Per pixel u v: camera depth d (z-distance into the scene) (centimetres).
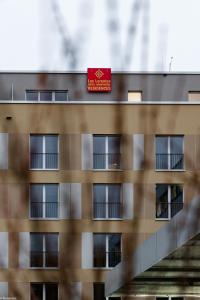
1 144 4106
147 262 1520
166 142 4162
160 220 4034
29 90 4541
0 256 3981
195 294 1841
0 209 4019
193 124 4188
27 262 3991
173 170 4119
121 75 870
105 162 4156
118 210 4103
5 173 4069
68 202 1077
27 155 4103
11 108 4128
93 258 4031
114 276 1791
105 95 4478
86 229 4062
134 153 4128
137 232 909
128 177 4122
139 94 4394
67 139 4119
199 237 1285
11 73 4556
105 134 4153
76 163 4125
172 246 1370
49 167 4119
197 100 4500
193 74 4478
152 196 3953
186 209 1270
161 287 1825
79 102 4116
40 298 3962
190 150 4175
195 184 978
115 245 4062
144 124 4066
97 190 4131
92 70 4484
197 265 1538
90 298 3966
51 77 4356
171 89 4412
